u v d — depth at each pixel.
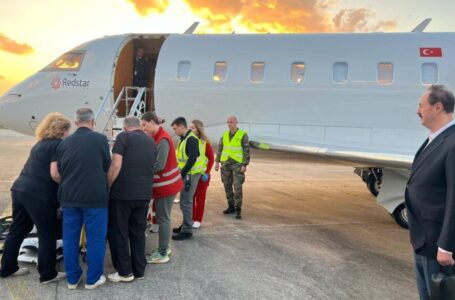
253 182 11.24
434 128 2.45
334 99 7.02
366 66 7.02
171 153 4.30
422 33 7.26
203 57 7.46
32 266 4.20
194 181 5.28
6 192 8.55
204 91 7.38
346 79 7.03
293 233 5.78
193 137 5.05
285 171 14.31
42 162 3.68
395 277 4.16
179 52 7.57
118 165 3.65
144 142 3.83
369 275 4.20
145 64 9.17
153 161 3.90
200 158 5.34
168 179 4.27
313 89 7.07
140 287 3.76
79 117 3.66
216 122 7.39
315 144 7.04
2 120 8.39
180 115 7.51
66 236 3.61
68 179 3.53
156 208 4.39
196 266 4.33
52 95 7.98
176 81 7.48
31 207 3.60
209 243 5.18
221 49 7.46
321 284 3.93
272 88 7.16
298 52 7.23
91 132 3.64
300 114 7.10
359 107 6.97
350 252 4.97
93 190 3.54
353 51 7.12
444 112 2.39
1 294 3.54
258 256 4.71
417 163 2.50
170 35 7.95
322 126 7.06
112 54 7.84
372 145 6.96
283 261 4.57
